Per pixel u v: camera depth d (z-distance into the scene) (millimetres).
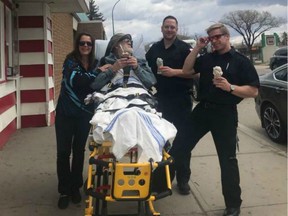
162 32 4824
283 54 19656
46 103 8523
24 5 8250
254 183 5223
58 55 11977
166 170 3471
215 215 4344
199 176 5535
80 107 4391
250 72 3980
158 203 4633
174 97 4910
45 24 8352
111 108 3521
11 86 7809
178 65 4820
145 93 3848
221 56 4102
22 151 6703
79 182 4629
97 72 4234
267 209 4449
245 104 12250
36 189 5043
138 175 3160
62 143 4457
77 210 4469
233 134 4125
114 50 4383
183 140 4461
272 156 6414
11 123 7820
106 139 3268
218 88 4047
